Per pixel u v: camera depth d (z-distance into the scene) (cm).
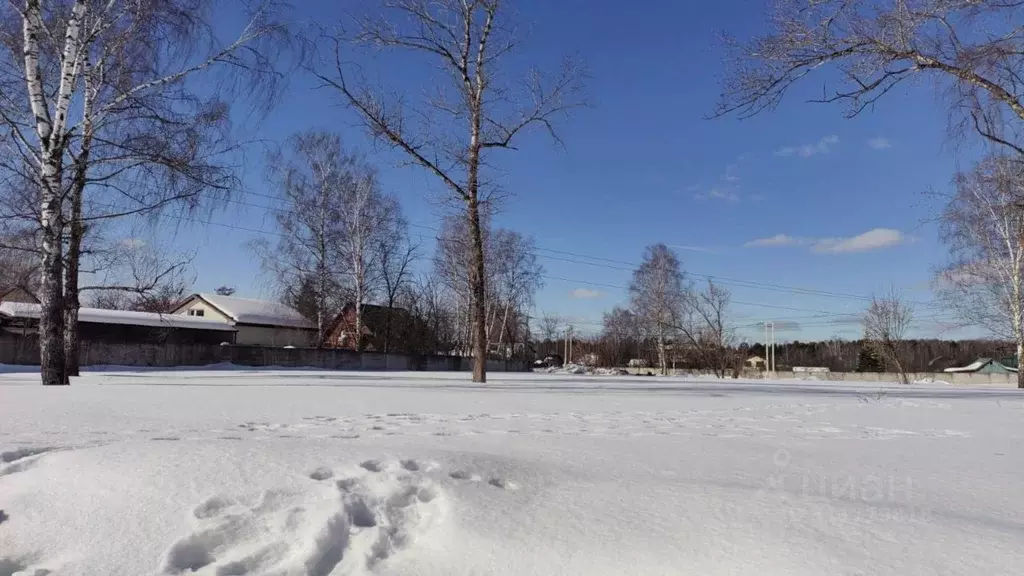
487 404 1126
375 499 387
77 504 381
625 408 1141
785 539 330
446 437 682
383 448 507
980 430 923
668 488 427
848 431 885
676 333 6106
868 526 352
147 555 332
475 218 2042
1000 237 3391
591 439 703
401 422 823
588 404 1191
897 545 324
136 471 415
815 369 7656
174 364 3919
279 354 4303
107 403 929
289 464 434
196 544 340
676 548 326
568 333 9331
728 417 1039
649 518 366
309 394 1249
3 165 1402
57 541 349
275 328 5912
